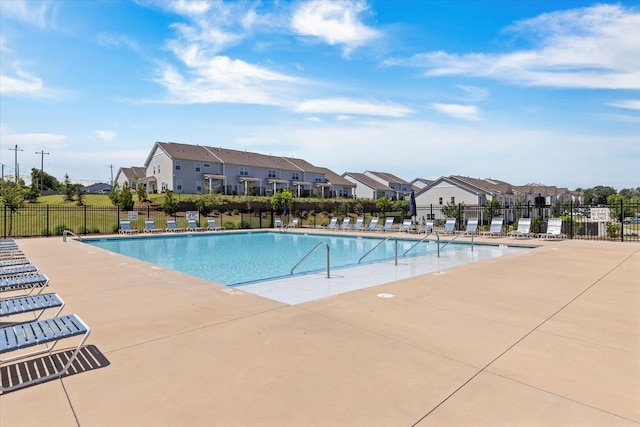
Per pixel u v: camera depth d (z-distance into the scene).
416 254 13.48
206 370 3.12
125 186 31.86
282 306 5.21
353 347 3.61
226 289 6.46
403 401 2.56
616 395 2.62
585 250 11.81
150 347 3.67
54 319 3.61
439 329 4.14
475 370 3.06
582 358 3.30
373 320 4.50
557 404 2.50
